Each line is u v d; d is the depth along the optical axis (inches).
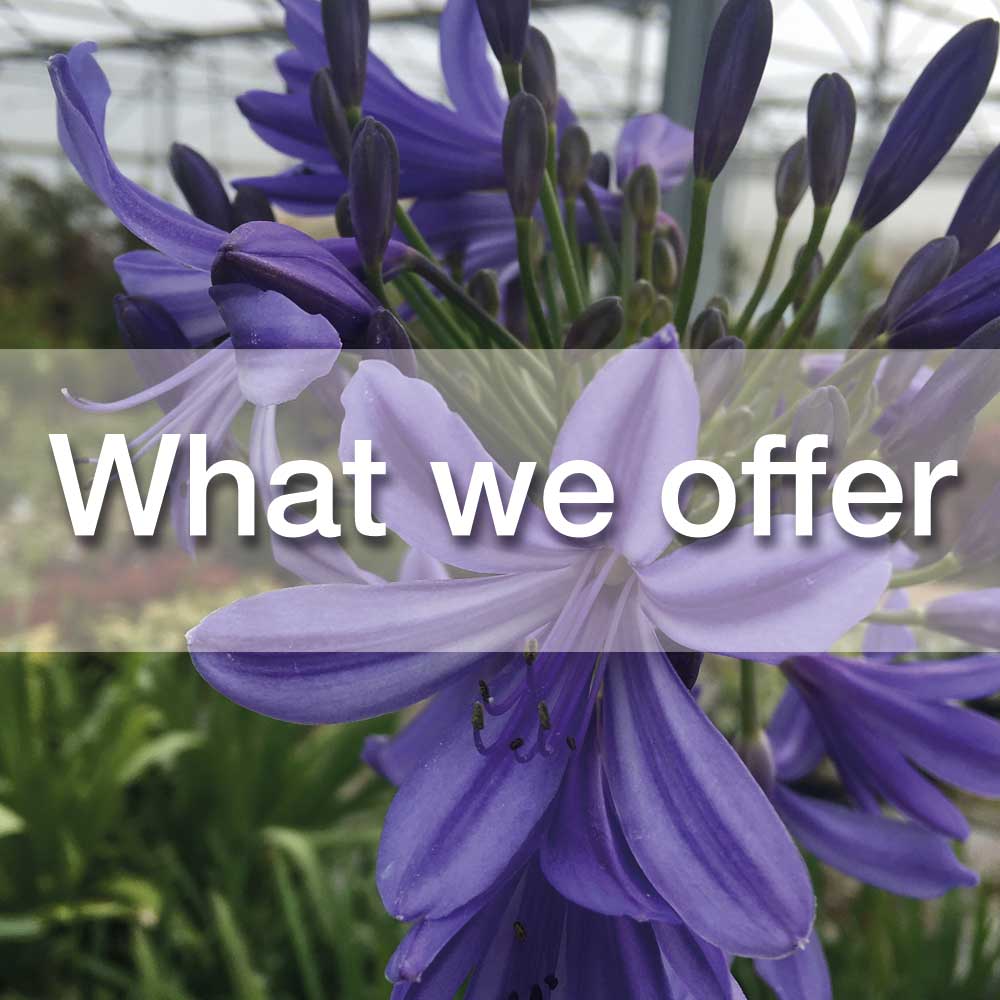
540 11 85.5
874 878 7.3
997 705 24.0
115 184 5.0
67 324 85.4
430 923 4.9
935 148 6.5
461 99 7.9
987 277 6.2
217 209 7.2
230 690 4.9
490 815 5.1
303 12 7.6
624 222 7.9
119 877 23.5
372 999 17.6
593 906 4.6
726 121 6.4
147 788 26.2
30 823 22.6
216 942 22.0
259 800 24.7
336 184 7.7
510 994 5.5
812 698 7.1
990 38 6.3
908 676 6.8
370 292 6.1
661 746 5.0
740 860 4.5
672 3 26.8
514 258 8.5
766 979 7.0
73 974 23.0
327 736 25.5
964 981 19.5
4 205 90.5
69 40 98.9
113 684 27.4
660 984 5.2
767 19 6.3
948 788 31.2
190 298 6.8
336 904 18.6
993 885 26.5
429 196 8.1
